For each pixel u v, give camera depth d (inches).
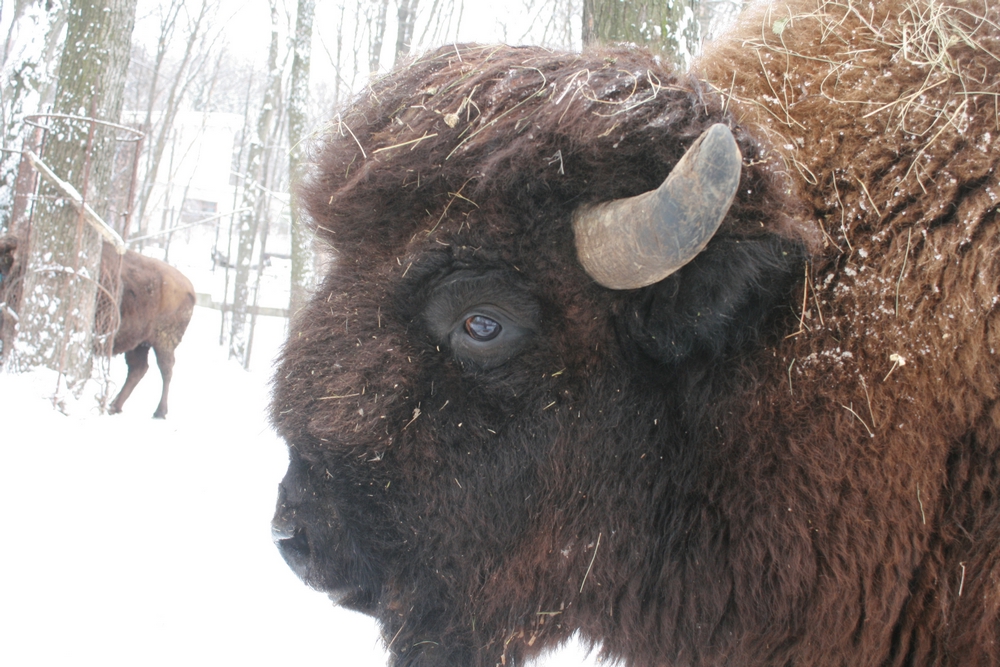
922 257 74.9
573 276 77.2
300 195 93.0
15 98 450.6
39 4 458.6
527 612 88.1
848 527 76.9
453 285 78.4
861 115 80.2
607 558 83.8
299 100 612.7
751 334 78.7
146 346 446.9
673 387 81.7
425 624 90.7
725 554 81.3
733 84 84.7
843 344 76.5
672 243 62.9
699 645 84.6
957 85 78.2
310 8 614.9
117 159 1004.6
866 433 75.7
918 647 76.7
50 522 191.3
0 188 449.1
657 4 172.6
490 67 83.4
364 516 84.0
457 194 77.2
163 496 233.1
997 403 72.2
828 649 79.4
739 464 79.7
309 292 90.7
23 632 138.8
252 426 396.5
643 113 72.5
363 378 80.4
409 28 696.4
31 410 285.0
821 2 91.6
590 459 82.1
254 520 223.8
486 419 81.0
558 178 74.1
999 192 72.9
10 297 367.9
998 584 70.8
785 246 73.9
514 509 82.8
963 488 74.7
